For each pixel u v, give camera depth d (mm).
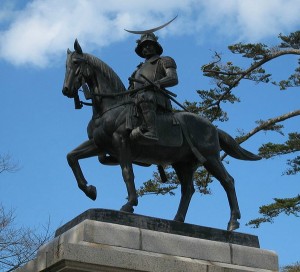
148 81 9617
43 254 8312
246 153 10367
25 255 17719
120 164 9328
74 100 9641
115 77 9711
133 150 9445
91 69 9594
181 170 10102
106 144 9516
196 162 10062
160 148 9586
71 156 9516
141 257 8164
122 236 8375
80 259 7840
